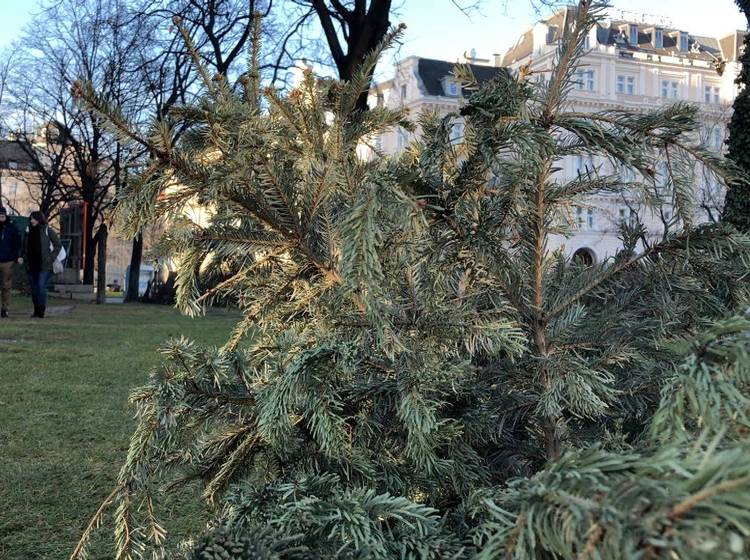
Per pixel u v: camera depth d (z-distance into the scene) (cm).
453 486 128
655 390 139
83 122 1888
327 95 153
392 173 112
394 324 130
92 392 511
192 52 160
